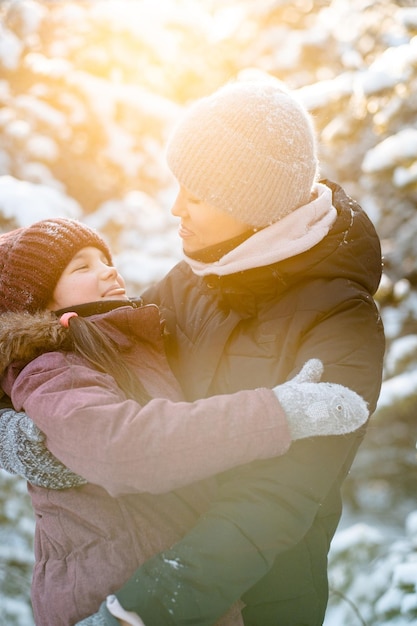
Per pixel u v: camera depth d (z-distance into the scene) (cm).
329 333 154
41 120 533
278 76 605
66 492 155
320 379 149
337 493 167
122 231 544
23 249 173
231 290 164
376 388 154
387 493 796
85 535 152
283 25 618
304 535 158
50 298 173
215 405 139
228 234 165
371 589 372
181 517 154
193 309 181
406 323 541
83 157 553
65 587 150
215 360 165
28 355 157
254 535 140
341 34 611
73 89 551
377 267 169
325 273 160
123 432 137
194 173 161
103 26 574
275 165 160
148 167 571
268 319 162
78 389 146
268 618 159
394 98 443
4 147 523
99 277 176
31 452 149
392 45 565
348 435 151
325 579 166
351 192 556
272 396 140
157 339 170
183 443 136
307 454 145
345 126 456
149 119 568
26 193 425
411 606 338
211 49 617
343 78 457
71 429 139
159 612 137
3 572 445
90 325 159
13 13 562
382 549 395
